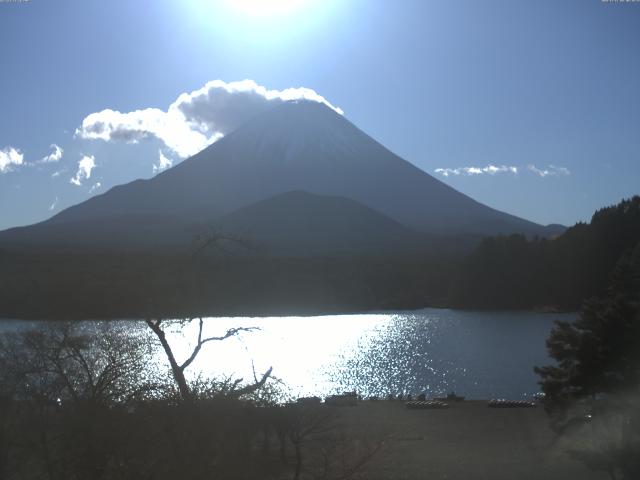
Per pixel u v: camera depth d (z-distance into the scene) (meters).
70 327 21.86
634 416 24.27
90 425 16.91
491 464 29.36
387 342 104.38
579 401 28.64
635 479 23.78
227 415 18.39
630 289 29.92
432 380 71.00
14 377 18.91
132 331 27.22
